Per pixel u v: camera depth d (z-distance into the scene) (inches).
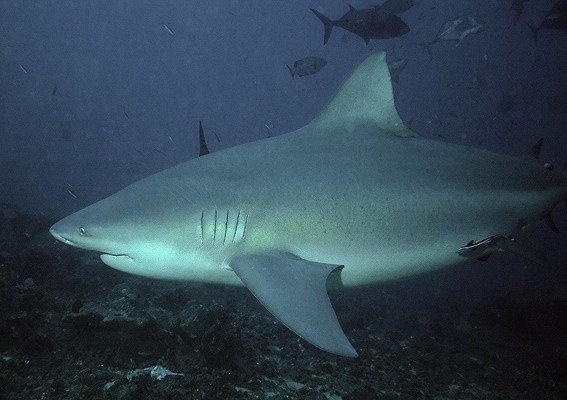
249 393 58.9
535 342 119.2
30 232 121.0
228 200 51.2
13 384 52.7
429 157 60.6
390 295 162.4
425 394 69.4
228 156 55.2
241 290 109.0
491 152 66.3
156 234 49.8
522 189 65.4
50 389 52.6
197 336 63.6
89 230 49.2
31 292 70.6
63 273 89.1
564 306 159.2
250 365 64.9
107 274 91.3
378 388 69.1
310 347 79.3
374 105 60.1
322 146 56.9
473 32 159.2
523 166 67.1
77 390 53.4
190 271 51.9
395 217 55.4
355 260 53.9
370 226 54.2
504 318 131.3
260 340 77.9
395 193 55.9
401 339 102.8
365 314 123.7
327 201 53.1
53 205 296.2
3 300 64.4
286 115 1991.9
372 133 59.7
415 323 121.0
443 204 58.6
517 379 84.0
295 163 54.6
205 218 50.5
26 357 58.7
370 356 83.2
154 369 60.2
